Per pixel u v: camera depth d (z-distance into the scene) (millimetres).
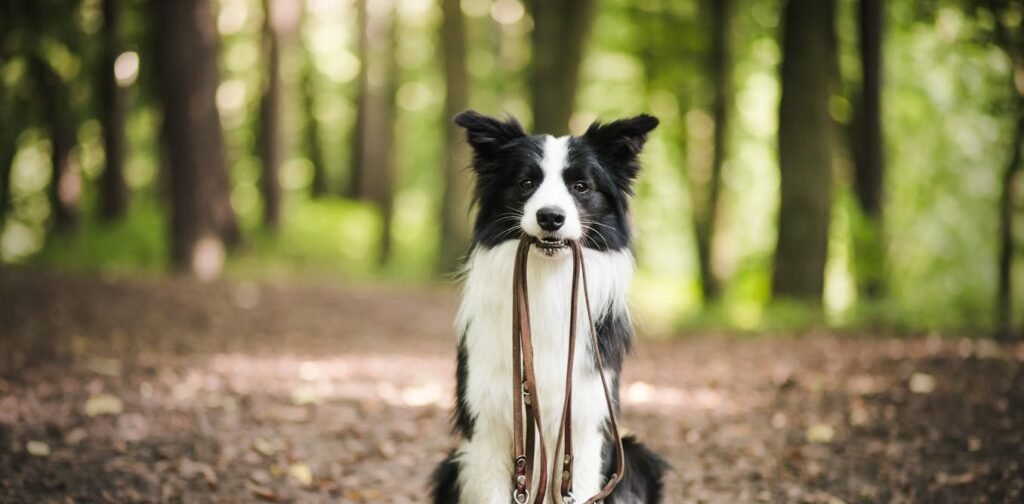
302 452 5422
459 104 16875
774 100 18750
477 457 3949
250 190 25891
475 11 20562
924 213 18016
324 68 27375
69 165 18516
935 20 12992
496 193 4016
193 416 5914
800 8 11320
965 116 16953
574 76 14234
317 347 9344
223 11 24859
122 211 18812
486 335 3908
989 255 17922
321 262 20828
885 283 12602
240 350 8703
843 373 7402
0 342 7906
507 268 3881
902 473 5113
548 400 3869
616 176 4121
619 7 16719
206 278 13695
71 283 11438
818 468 5297
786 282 11578
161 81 14250
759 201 20312
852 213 12578
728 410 6633
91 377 6770
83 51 16797
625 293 4102
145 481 4762
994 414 5875
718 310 12430
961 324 10492
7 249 21609
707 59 16219
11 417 5539
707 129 17375
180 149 14250
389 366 8281
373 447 5645
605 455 4020
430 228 26672
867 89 12281
